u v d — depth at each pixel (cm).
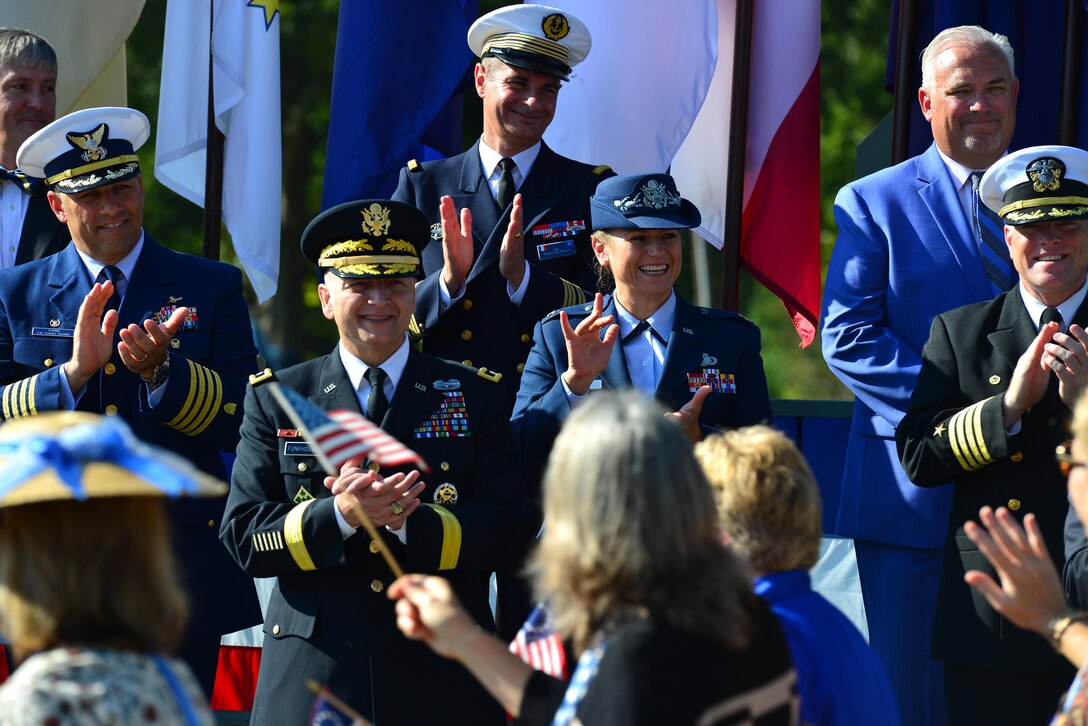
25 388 1898
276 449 1731
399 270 1734
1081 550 1586
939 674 2066
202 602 1938
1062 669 1773
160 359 1881
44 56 2317
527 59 2184
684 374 1891
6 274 2055
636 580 962
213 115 2697
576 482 983
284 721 1669
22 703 830
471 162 2242
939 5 2461
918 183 2153
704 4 2544
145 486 876
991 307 1898
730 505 1147
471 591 1720
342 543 1641
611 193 1950
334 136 2567
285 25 6950
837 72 8356
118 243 2020
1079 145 2459
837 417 2478
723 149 2684
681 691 927
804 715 1093
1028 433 1803
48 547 880
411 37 2559
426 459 1716
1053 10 2480
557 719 967
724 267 2659
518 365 2088
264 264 2625
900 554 2088
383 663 1667
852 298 2119
